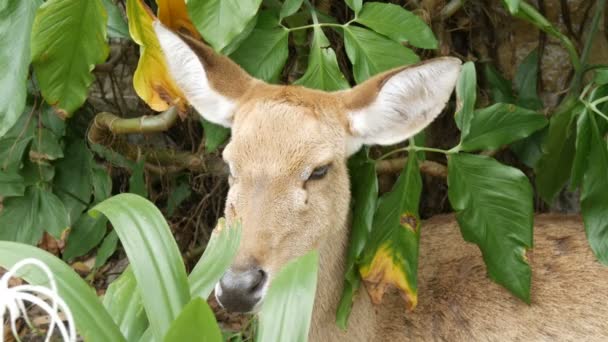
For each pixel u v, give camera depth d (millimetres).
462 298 4273
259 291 3338
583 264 4285
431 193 5629
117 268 5848
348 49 3975
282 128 3490
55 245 5574
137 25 3830
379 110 3633
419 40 3941
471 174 3857
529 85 5250
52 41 3795
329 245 3848
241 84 3770
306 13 4395
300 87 3762
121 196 2953
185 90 3859
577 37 5477
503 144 3900
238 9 3484
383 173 4973
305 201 3482
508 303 4219
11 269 2371
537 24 4270
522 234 3830
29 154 5082
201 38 4109
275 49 3996
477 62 5457
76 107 4062
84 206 5297
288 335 2529
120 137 5223
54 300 2209
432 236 4656
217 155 5340
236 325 5340
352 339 4137
